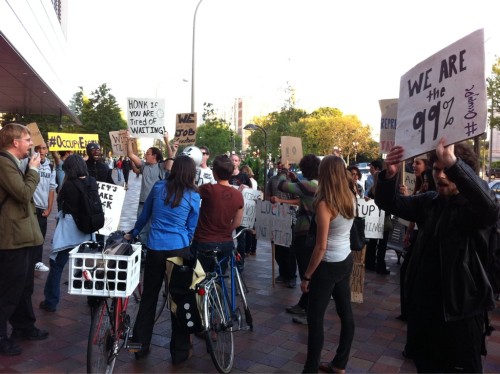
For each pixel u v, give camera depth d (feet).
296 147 26.99
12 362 13.00
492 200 7.64
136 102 27.20
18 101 69.26
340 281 12.17
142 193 23.35
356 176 27.12
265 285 22.02
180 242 13.17
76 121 102.94
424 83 8.52
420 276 8.77
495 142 168.66
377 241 25.72
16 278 13.05
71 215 16.75
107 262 10.96
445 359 8.49
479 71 7.34
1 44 34.30
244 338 15.38
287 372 12.96
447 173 7.75
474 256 8.34
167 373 12.64
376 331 16.25
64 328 15.66
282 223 21.15
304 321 16.79
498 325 16.99
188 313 12.21
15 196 12.57
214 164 15.02
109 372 11.69
